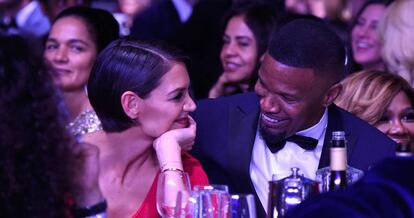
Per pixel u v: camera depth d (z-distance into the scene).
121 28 7.82
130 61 3.51
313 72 3.51
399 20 5.68
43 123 2.48
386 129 4.23
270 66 3.53
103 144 3.60
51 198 2.48
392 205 2.35
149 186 3.63
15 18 7.42
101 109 3.57
